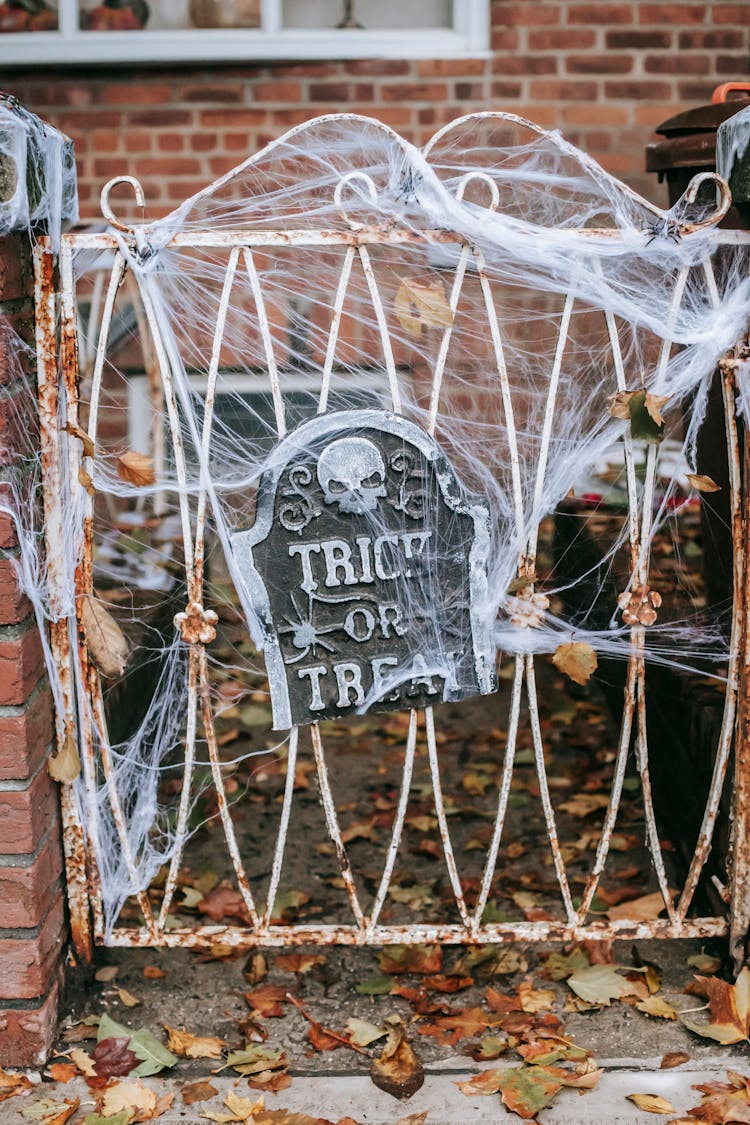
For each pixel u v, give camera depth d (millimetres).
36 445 2285
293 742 2387
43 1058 2293
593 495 4168
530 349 4844
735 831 2439
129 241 2232
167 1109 2178
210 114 5086
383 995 2529
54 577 2309
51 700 2357
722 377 2344
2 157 2016
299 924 2814
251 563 2252
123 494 2469
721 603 3129
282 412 2279
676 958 2596
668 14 5051
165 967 2627
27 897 2236
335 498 2252
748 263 2320
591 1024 2406
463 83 5082
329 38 5039
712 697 2936
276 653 2293
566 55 5074
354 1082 2246
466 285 4793
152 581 3928
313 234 2234
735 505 2354
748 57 5094
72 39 4988
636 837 3184
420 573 2318
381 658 2330
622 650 3037
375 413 2248
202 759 3641
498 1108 2164
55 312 2289
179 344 4688
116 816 2443
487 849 3154
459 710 4051
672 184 3115
